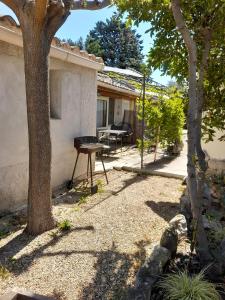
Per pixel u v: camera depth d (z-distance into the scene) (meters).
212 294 2.62
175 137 10.56
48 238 3.98
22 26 3.82
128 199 5.73
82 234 4.11
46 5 3.61
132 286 2.83
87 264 3.36
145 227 4.38
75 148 6.95
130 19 3.96
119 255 3.55
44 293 2.87
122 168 8.48
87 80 7.31
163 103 10.29
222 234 3.61
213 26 3.34
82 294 2.87
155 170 8.12
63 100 6.46
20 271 3.22
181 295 2.58
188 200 4.62
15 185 5.21
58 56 5.83
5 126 4.90
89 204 5.42
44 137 4.02
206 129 5.13
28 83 3.92
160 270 2.88
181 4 3.46
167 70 4.38
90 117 7.55
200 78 3.38
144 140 10.07
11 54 4.91
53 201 5.64
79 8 4.58
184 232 3.67
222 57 4.11
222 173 5.79
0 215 4.89
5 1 3.79
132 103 14.66
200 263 3.12
